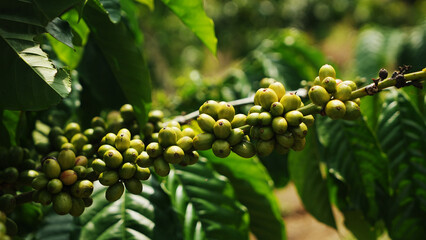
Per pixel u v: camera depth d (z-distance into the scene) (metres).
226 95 0.94
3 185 0.49
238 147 0.46
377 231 0.66
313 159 0.62
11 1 0.46
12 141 0.55
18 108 0.46
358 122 0.61
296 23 2.99
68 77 0.46
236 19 2.95
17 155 0.49
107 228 0.53
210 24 0.59
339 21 3.15
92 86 0.67
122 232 0.53
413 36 1.66
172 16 2.95
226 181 0.58
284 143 0.45
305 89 0.58
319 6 3.01
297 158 0.62
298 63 0.89
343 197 0.62
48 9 0.46
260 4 2.95
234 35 3.00
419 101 0.63
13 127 0.54
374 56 1.65
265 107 0.46
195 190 0.57
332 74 0.47
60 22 0.47
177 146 0.45
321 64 0.88
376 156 0.60
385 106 0.62
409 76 0.44
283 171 0.78
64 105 0.63
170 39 3.08
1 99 0.46
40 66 0.46
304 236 2.42
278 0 2.97
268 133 0.45
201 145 0.45
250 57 1.02
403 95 0.62
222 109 0.46
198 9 0.58
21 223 0.57
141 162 0.45
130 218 0.54
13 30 0.46
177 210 0.55
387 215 0.61
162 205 0.55
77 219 0.53
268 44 0.96
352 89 0.46
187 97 1.12
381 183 0.61
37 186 0.44
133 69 0.58
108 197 0.45
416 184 0.60
